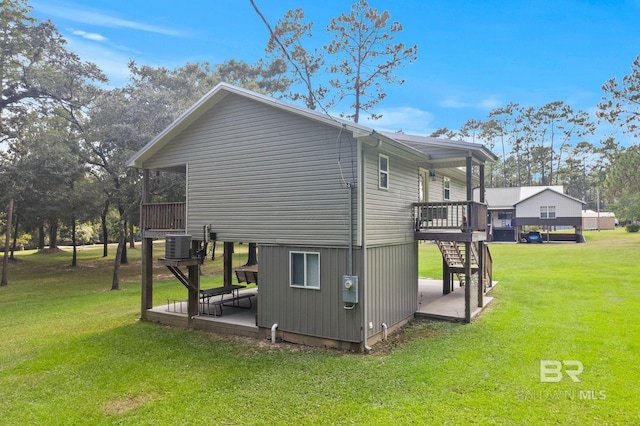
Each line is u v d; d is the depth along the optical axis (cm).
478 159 1068
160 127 1783
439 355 738
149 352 816
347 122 769
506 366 670
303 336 839
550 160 5381
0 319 1182
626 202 4878
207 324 980
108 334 963
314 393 593
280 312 869
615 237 3534
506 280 1530
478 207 1032
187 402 582
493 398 556
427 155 1005
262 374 676
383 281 872
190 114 985
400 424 495
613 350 730
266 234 889
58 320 1137
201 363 743
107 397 609
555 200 3325
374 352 773
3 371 729
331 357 748
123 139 1705
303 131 841
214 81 2494
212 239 976
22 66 1923
